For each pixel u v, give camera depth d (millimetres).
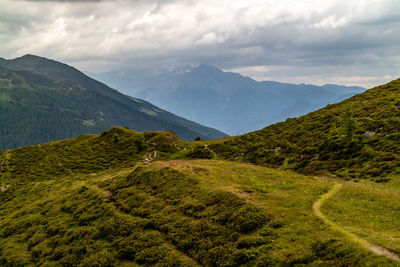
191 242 26312
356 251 18250
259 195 31188
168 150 97375
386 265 16188
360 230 21266
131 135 115938
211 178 39125
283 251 21156
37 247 35344
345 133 54469
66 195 51938
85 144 116062
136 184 44750
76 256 30781
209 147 91250
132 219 33469
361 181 40094
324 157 54000
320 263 18594
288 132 77812
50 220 42562
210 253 23906
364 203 27078
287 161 60000
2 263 34594
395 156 43188
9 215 52125
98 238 32719
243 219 26297
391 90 84125
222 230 26297
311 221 24062
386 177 38500
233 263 21938
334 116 74250
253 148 75875
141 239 29047
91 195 46500
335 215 24656
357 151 50344
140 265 26000
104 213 37875
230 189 33375
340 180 42062
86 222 37562
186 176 40750
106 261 27828
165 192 38000
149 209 34688
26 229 42469
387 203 26578
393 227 21453
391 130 51812
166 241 28094
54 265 30469
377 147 48812
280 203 28641
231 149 82562
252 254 21875
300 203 28078
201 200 32531
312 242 21000
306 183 35031
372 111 66125
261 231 24406
